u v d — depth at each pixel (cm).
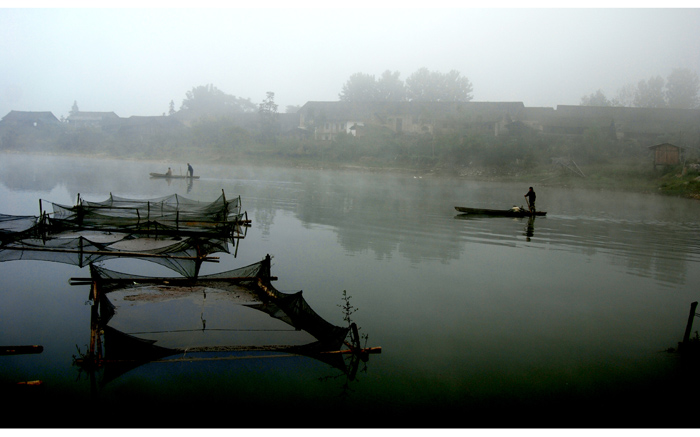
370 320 1072
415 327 1043
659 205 3612
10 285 1216
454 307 1177
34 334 933
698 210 3325
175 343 893
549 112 7888
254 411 712
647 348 981
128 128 8919
